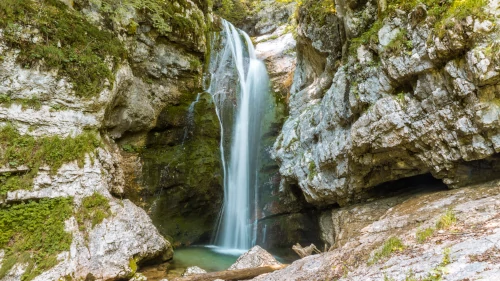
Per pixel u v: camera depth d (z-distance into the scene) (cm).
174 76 1273
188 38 1302
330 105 852
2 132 708
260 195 1289
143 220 850
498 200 456
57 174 746
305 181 945
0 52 718
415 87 618
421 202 612
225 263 952
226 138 1344
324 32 999
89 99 853
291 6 2033
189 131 1241
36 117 759
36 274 615
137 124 1102
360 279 374
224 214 1246
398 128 638
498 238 334
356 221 734
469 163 592
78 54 854
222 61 1541
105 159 873
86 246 701
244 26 2136
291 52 1630
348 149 776
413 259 366
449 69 541
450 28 523
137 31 1130
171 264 896
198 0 1509
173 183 1152
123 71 989
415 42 601
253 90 1541
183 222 1176
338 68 891
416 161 673
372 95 697
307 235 1095
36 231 670
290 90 1345
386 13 677
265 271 754
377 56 700
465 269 301
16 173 707
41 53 770
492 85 498
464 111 541
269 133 1389
